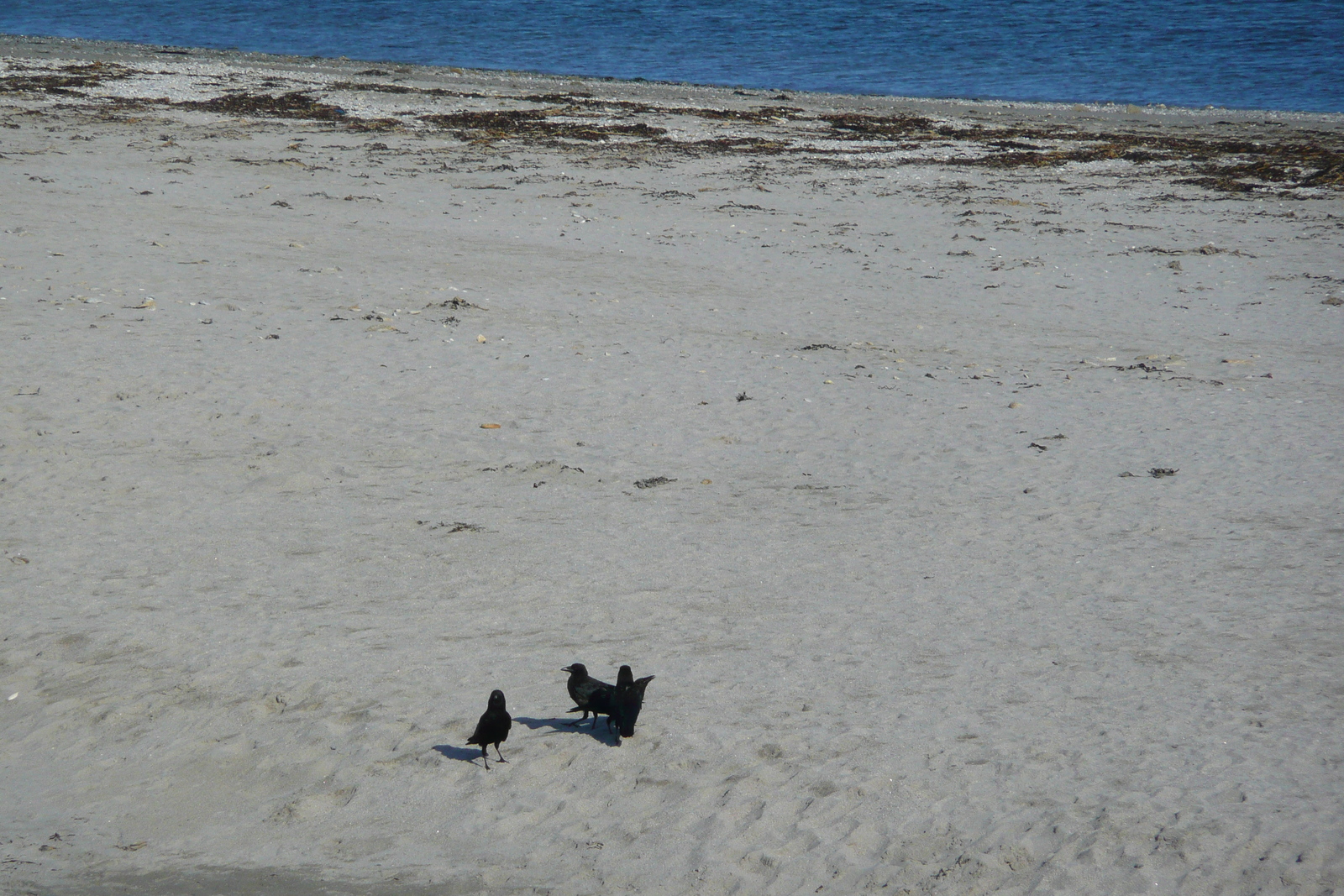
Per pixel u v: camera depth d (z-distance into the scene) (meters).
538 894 7.51
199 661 10.83
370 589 12.60
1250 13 106.25
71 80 60.56
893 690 10.24
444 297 26.28
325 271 27.62
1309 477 17.08
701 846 7.95
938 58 89.94
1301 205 40.47
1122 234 36.22
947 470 17.42
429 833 8.23
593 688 9.37
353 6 122.62
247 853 8.05
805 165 47.50
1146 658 10.94
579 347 23.23
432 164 44.44
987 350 24.78
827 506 15.80
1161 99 73.38
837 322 26.50
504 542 14.06
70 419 17.52
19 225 29.39
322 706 9.98
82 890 7.63
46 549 13.36
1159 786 8.52
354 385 19.95
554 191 40.38
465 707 9.92
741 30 104.69
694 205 39.19
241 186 37.84
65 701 10.16
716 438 18.55
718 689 10.24
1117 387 22.19
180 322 22.77
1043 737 9.30
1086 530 14.92
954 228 37.00
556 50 94.81
